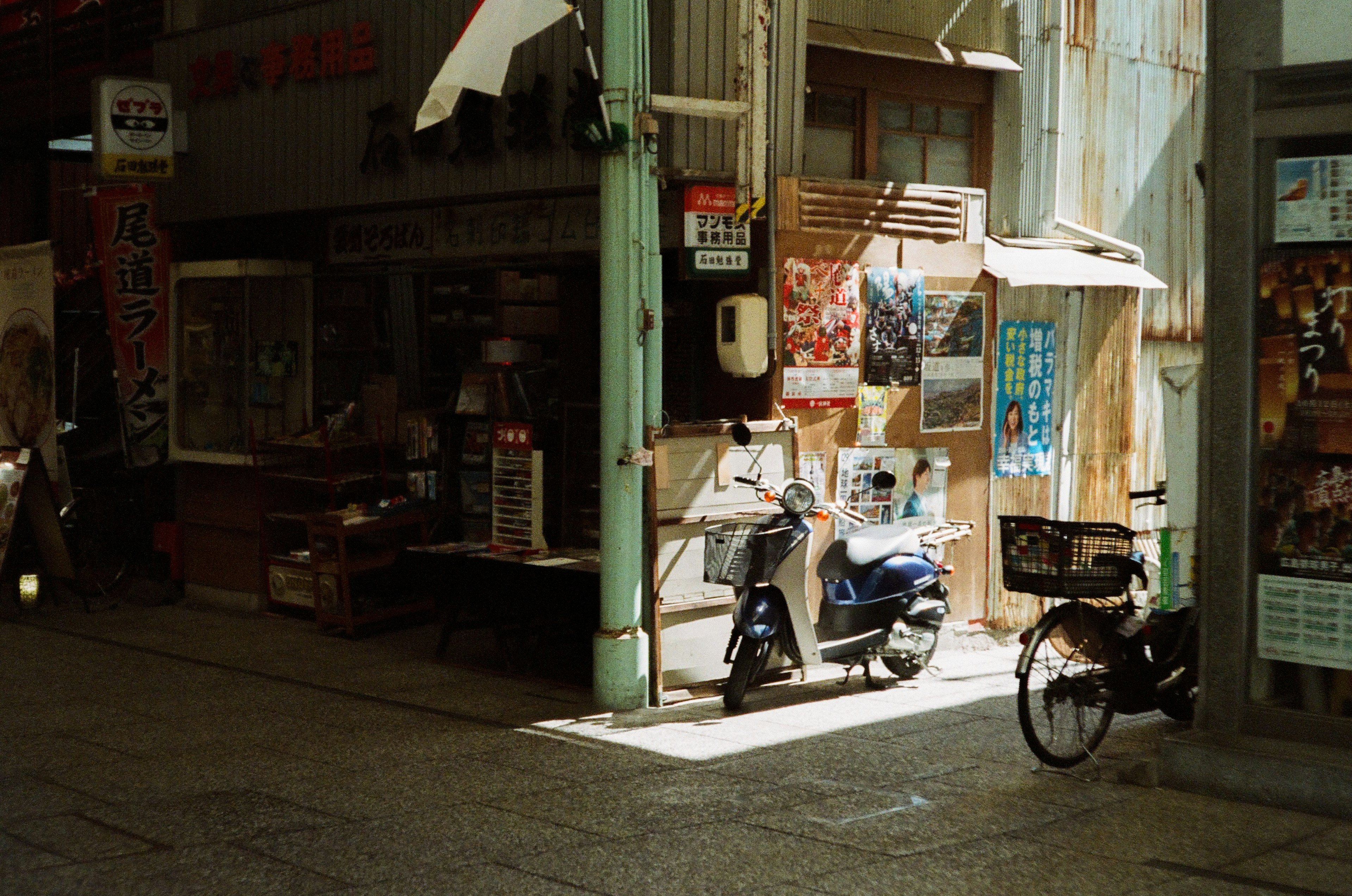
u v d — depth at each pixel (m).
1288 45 6.05
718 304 8.59
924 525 9.59
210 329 11.55
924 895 4.89
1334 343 5.99
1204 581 6.30
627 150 7.79
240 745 7.05
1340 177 5.98
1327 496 6.01
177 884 4.98
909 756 6.86
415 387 10.99
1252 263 6.17
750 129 8.34
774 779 6.43
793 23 8.79
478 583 8.97
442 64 9.62
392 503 10.09
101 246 12.29
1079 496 10.75
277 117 10.95
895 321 9.27
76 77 14.51
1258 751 6.06
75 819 5.78
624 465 7.86
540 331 10.41
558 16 7.53
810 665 8.11
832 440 9.05
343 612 10.03
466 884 4.99
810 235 8.78
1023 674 6.48
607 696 7.89
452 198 9.61
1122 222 11.34
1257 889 4.93
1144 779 6.33
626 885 4.98
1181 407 7.61
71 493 12.13
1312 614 6.04
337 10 10.41
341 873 5.10
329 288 11.19
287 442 10.67
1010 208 10.54
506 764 6.70
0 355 12.58
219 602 11.49
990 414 10.01
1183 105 11.74
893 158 9.87
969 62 9.94
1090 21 10.94
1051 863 5.22
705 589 8.41
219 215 11.48
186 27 11.88
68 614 11.15
